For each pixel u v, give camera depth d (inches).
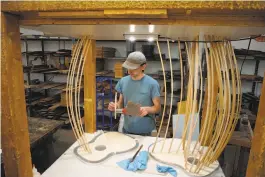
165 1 21.1
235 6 20.1
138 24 24.8
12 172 29.9
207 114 37.0
